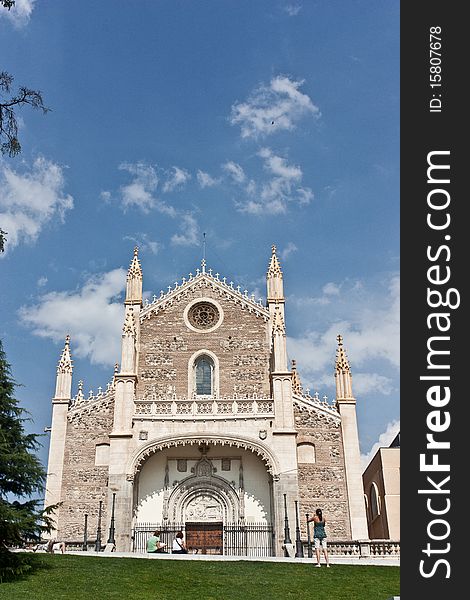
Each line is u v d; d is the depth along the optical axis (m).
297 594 27.34
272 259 61.22
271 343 57.66
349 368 57.19
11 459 28.45
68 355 58.44
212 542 51.34
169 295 59.72
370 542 46.41
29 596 24.94
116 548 48.34
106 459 54.41
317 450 54.56
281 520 49.09
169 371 57.09
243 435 51.72
